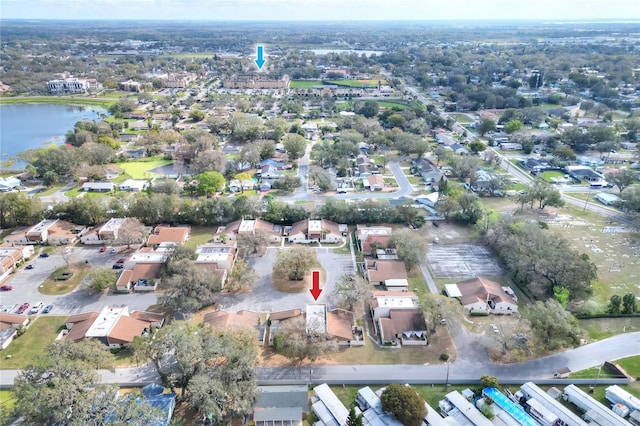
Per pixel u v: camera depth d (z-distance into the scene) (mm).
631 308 112250
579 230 158625
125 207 166000
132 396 77438
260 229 154000
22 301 120812
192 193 190125
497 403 84750
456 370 96438
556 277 118188
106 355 88812
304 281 129750
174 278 115062
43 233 149625
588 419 81750
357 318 114125
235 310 116750
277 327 107688
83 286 123250
